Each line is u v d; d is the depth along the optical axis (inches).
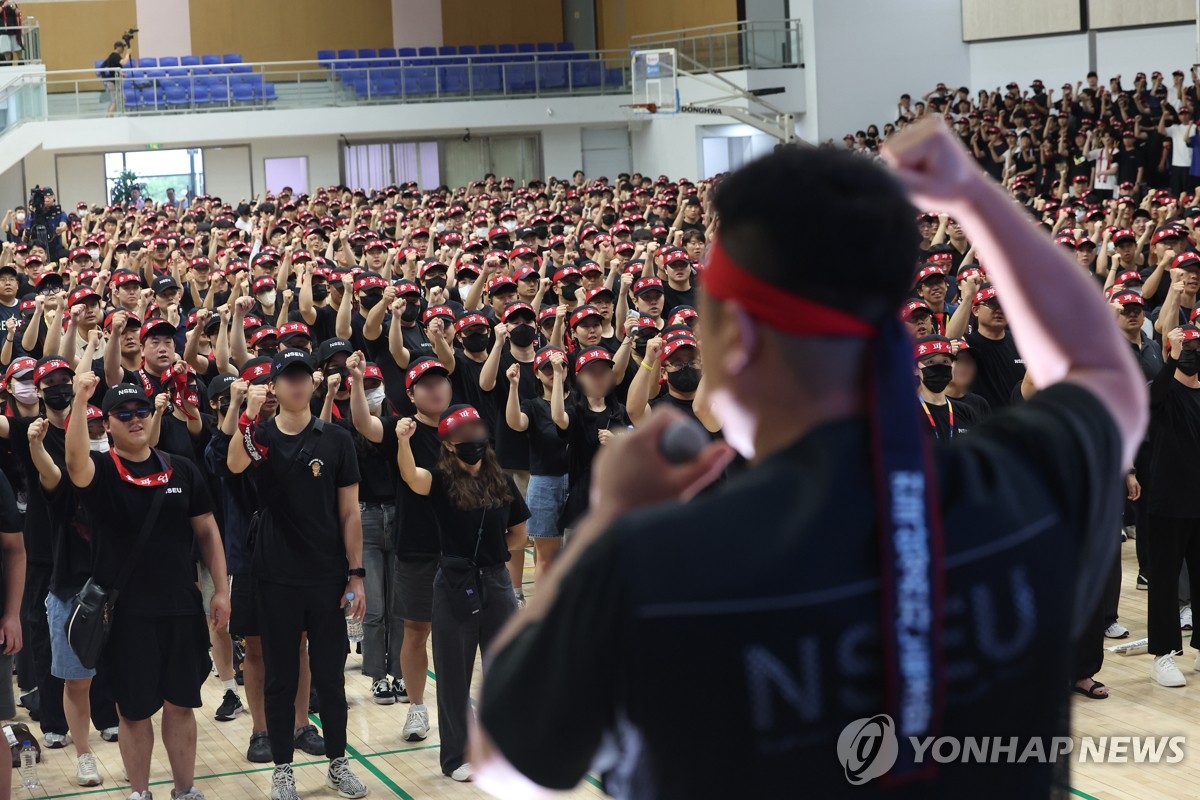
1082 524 45.1
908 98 1136.8
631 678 39.8
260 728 265.1
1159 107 926.4
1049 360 49.3
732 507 40.7
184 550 233.3
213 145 1284.4
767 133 1204.5
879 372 41.8
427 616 264.1
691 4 1318.9
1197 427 275.6
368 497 291.6
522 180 1332.4
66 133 1188.5
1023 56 1192.2
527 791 42.9
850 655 39.9
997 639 42.0
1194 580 286.5
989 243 48.1
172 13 1476.4
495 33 1530.5
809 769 39.9
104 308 471.5
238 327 395.5
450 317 397.7
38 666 275.0
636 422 306.2
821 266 40.8
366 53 1472.7
